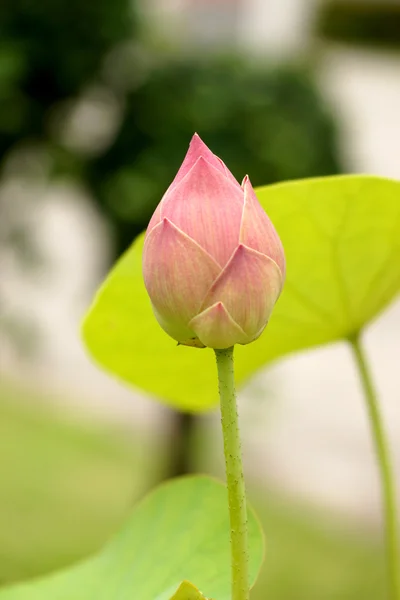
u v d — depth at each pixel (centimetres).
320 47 482
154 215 95
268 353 127
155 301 94
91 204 317
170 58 302
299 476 493
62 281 534
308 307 121
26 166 309
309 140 295
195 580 110
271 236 94
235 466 95
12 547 398
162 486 118
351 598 371
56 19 280
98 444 536
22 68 272
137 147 293
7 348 636
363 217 117
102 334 123
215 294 93
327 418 532
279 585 379
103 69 298
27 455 510
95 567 121
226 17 454
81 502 455
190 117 286
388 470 118
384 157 545
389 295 121
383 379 527
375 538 429
